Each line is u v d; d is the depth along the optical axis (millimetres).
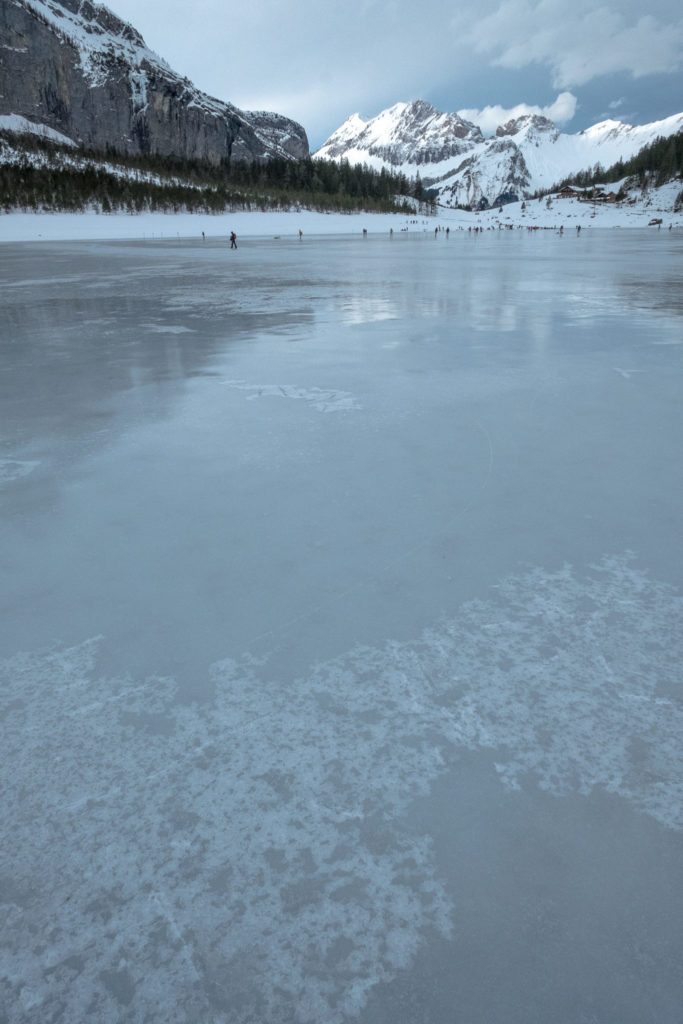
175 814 1375
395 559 2350
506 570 2266
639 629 1932
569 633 1921
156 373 5391
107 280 15125
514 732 1566
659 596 2098
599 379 4973
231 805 1394
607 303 9727
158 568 2322
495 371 5293
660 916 1161
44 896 1220
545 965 1088
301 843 1307
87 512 2787
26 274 17547
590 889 1209
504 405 4297
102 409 4355
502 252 28484
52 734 1588
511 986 1058
